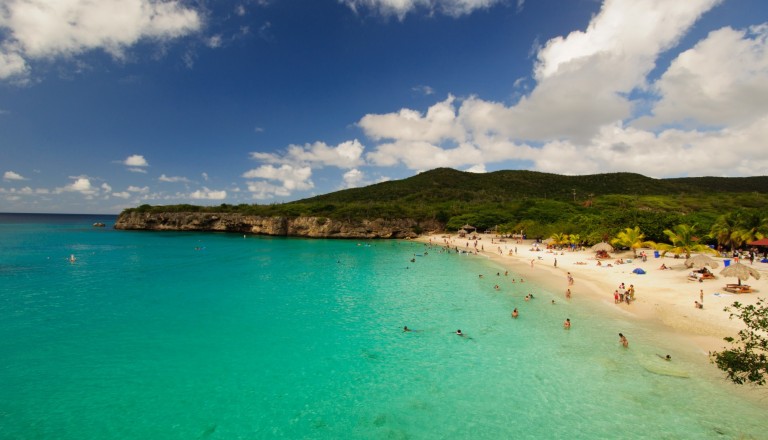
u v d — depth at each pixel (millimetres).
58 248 80875
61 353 22688
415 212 130375
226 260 64250
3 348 23375
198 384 18984
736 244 59438
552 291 38188
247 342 24703
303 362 21594
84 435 14867
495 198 176750
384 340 25047
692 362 20203
